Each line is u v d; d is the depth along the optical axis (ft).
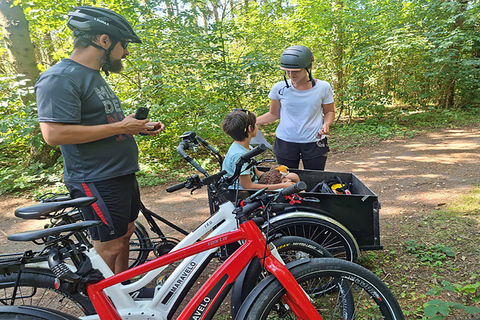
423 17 31.45
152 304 6.01
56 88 6.08
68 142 6.20
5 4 21.22
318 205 8.05
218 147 23.65
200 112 22.80
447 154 20.02
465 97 35.19
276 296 5.31
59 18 21.39
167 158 22.77
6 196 18.83
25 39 21.99
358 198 7.95
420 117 31.30
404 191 14.75
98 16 6.48
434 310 6.81
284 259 7.38
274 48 27.68
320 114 10.96
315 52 32.83
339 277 5.66
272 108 11.66
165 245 8.87
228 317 7.77
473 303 7.36
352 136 27.17
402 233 10.81
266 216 5.87
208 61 23.43
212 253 6.28
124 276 5.22
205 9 24.49
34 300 8.51
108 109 6.89
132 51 21.71
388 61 30.01
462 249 9.46
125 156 7.04
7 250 12.36
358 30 29.60
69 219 5.38
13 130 20.53
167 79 22.03
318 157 11.08
